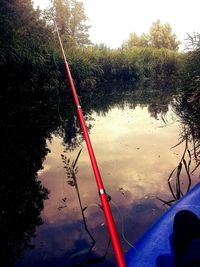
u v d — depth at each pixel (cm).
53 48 982
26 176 362
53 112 690
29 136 507
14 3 988
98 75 1353
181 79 724
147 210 281
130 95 1092
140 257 165
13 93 761
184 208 211
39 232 250
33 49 892
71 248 228
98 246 230
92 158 245
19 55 775
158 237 180
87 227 256
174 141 516
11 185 336
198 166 397
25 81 822
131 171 381
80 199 307
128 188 331
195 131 547
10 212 282
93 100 944
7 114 611
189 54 680
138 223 259
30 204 297
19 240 240
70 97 902
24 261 215
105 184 342
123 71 1572
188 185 338
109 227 154
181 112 691
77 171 381
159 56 1853
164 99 997
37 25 1062
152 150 467
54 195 316
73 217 273
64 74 988
